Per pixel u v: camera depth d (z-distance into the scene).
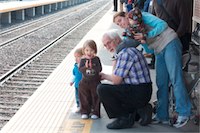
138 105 5.15
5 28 21.70
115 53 5.25
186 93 5.14
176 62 5.09
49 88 7.82
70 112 6.16
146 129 5.27
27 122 5.82
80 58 5.75
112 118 5.28
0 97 8.12
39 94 7.37
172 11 6.16
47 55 13.39
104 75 5.61
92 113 5.75
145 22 5.20
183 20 6.07
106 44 5.27
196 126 5.35
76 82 5.94
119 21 5.20
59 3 44.59
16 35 18.83
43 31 20.69
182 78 5.12
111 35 5.25
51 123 5.73
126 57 5.04
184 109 5.11
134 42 5.16
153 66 8.74
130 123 5.28
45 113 6.22
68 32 20.38
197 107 5.33
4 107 7.43
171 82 5.21
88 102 5.69
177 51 5.13
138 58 5.09
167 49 5.13
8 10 24.30
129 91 5.05
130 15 5.09
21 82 9.32
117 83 5.07
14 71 10.30
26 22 26.11
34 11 32.00
